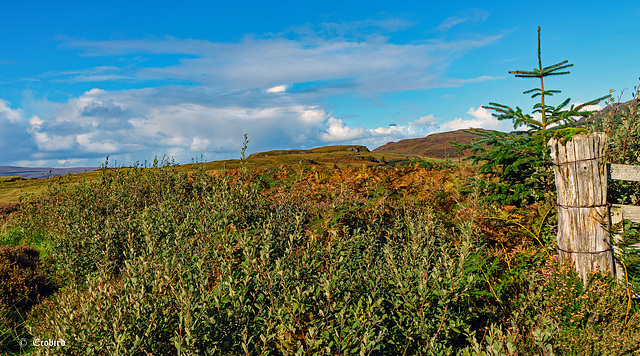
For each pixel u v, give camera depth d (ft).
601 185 10.61
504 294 10.64
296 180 23.27
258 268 9.07
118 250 15.96
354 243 12.23
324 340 7.31
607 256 10.57
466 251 10.30
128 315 8.73
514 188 14.87
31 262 18.35
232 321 8.25
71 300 10.46
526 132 15.57
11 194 44.14
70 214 20.99
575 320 9.34
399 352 8.59
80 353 8.30
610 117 13.79
